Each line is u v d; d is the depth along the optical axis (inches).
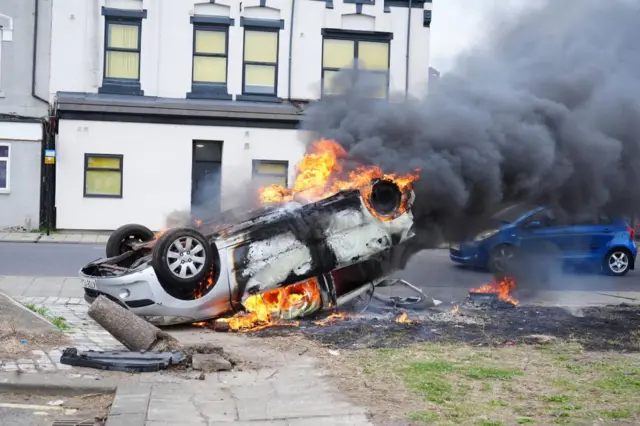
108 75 901.2
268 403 221.6
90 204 881.5
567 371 261.7
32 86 889.5
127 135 882.8
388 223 365.7
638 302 473.1
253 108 902.4
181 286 328.2
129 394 227.1
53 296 439.2
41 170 885.2
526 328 346.0
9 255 657.6
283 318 354.9
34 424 205.8
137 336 275.7
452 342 310.7
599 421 204.4
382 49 952.9
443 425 200.5
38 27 890.1
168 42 906.7
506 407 217.3
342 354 286.2
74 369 251.1
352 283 371.6
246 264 342.3
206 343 299.3
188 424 202.4
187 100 906.1
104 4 893.2
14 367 249.4
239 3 915.4
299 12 928.9
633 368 266.5
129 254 374.0
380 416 208.7
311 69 936.3
